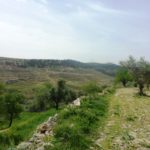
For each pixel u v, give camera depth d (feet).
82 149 36.27
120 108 79.25
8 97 248.73
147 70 151.64
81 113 56.24
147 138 45.11
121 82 268.62
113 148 38.60
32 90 620.08
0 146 41.01
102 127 51.72
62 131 40.09
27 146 35.60
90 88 210.79
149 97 127.95
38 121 89.61
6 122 246.47
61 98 279.69
